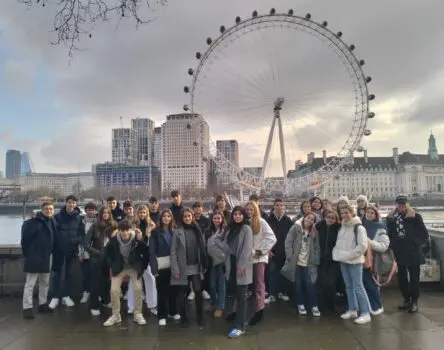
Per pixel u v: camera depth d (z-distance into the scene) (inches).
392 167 5999.0
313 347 278.1
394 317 340.2
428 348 273.1
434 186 6063.0
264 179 1551.4
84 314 361.7
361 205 418.0
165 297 336.5
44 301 370.0
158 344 287.0
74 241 393.7
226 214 413.1
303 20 1337.4
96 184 7342.5
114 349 277.9
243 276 308.5
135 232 347.3
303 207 429.4
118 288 337.1
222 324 331.9
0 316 354.3
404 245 356.2
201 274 350.9
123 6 231.9
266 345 283.3
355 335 299.7
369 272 352.5
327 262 362.3
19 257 424.2
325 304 376.8
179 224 335.0
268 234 333.4
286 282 414.3
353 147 1389.0
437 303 378.3
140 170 7391.7
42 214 369.1
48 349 278.4
